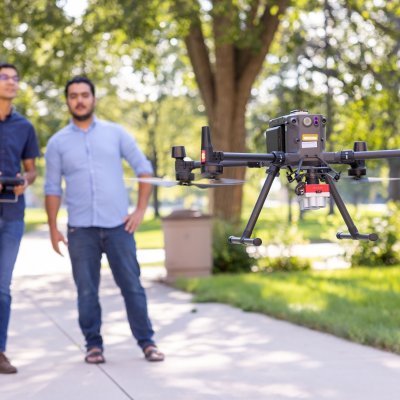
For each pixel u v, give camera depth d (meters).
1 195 6.07
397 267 14.48
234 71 15.88
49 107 22.73
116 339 7.46
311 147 3.28
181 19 14.94
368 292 10.01
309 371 5.85
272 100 29.42
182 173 3.48
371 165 16.73
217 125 15.84
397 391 5.19
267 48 15.78
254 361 6.26
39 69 16.05
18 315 9.36
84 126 6.46
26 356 6.71
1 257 6.07
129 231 6.38
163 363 6.27
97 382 5.65
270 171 3.30
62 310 9.73
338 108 16.97
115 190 6.38
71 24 15.11
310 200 3.25
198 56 16.11
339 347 6.75
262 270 15.07
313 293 10.04
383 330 6.87
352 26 16.55
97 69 18.03
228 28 14.84
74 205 6.35
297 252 15.77
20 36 15.50
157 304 10.14
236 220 15.88
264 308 8.92
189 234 13.18
